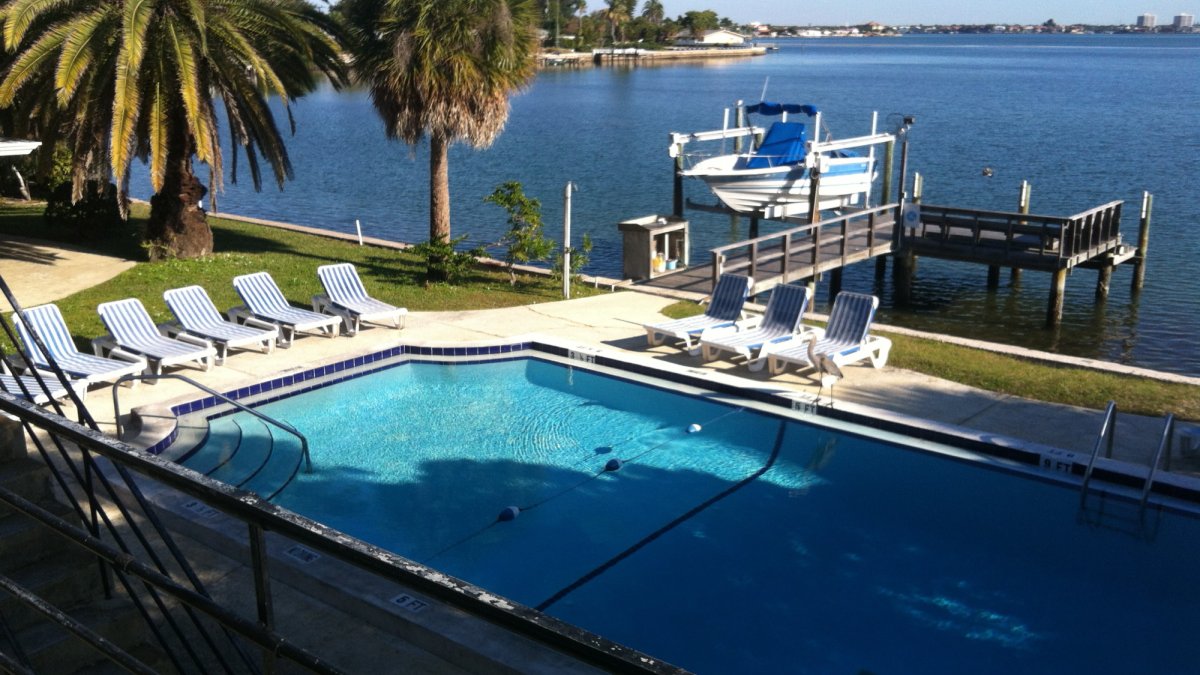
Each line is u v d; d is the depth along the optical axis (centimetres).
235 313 1345
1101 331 1864
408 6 1567
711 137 2566
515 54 1638
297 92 1855
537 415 1124
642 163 4291
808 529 838
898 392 1123
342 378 1245
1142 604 709
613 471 965
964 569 764
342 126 6200
